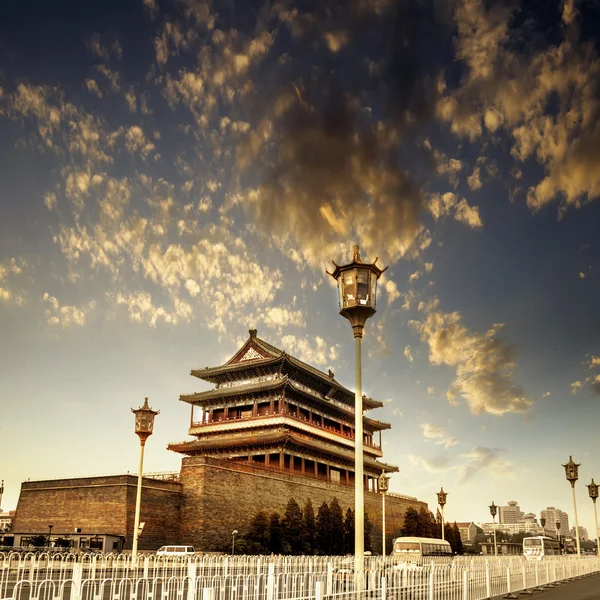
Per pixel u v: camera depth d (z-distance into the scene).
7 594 31.41
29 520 80.25
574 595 34.31
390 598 23.27
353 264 26.25
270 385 106.50
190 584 21.73
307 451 109.88
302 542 83.25
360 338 25.84
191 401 115.88
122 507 72.00
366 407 137.25
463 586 27.17
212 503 79.50
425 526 117.94
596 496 78.19
